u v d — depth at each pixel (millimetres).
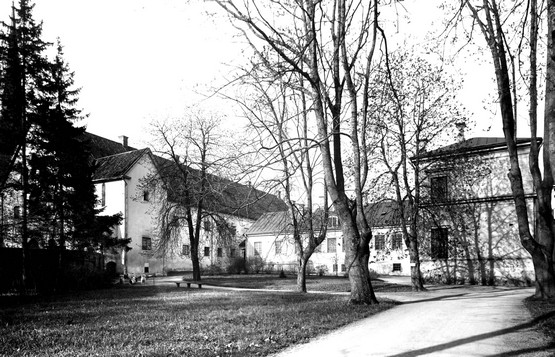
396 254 46188
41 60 27547
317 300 17953
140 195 47000
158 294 22812
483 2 14844
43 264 27562
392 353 7707
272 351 7957
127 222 45125
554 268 17297
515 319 11953
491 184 31641
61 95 29484
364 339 9102
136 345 8406
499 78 16547
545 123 8539
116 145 55688
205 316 12500
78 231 29391
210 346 8164
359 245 16422
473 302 17547
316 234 35719
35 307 16484
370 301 15969
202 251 55312
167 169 36781
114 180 46062
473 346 8273
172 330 10070
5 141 25703
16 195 31188
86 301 18906
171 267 50312
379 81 23016
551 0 7641
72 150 28906
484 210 31781
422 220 30172
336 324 10984
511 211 30844
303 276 24750
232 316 12398
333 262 51594
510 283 30375
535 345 8359
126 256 44344
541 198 17391
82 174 29359
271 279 39969
